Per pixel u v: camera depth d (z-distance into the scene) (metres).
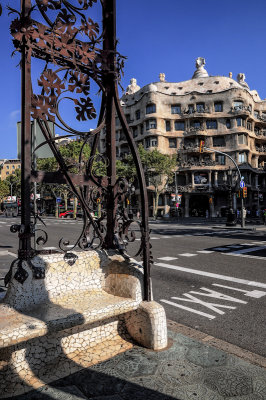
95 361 2.50
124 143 52.12
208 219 42.31
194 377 2.28
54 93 2.65
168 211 48.66
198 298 5.21
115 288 3.01
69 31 2.71
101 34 2.98
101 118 3.21
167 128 49.97
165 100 49.53
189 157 49.53
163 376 2.29
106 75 3.07
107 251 3.19
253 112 52.91
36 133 5.02
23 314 2.30
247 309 4.60
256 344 3.35
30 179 2.51
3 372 2.16
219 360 2.56
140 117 51.12
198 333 3.29
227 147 48.78
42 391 2.11
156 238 15.82
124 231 3.16
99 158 3.20
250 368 2.44
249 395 2.07
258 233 18.73
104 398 2.03
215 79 51.78
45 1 2.53
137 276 2.86
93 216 3.19
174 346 2.81
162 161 41.97
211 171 48.31
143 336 2.77
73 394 2.07
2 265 8.04
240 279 6.55
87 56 2.82
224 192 48.34
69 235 17.28
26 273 2.49
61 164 2.75
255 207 51.69
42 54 2.63
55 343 2.44
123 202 3.07
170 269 7.67
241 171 48.12
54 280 2.72
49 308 2.46
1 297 2.83
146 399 2.01
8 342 1.92
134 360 2.52
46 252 2.81
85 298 2.79
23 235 2.50
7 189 84.88
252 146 52.06
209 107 49.28
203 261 8.81
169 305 4.85
